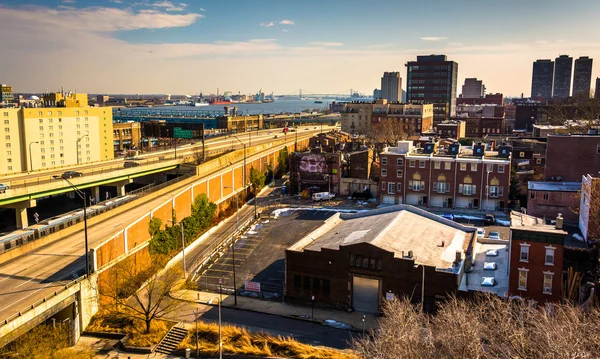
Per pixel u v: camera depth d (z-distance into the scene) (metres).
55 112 181.75
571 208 96.00
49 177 117.50
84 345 58.53
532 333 45.34
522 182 123.06
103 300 66.12
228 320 64.12
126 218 84.00
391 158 117.88
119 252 73.25
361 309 65.88
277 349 56.00
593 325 42.62
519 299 53.81
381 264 63.72
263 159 148.88
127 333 60.41
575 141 104.94
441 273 60.69
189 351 56.03
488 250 71.94
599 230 74.69
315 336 59.78
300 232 98.75
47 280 61.25
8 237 80.94
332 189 130.62
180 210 96.62
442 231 76.94
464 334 42.62
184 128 155.38
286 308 67.50
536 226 60.72
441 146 141.50
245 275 78.31
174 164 141.62
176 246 89.38
